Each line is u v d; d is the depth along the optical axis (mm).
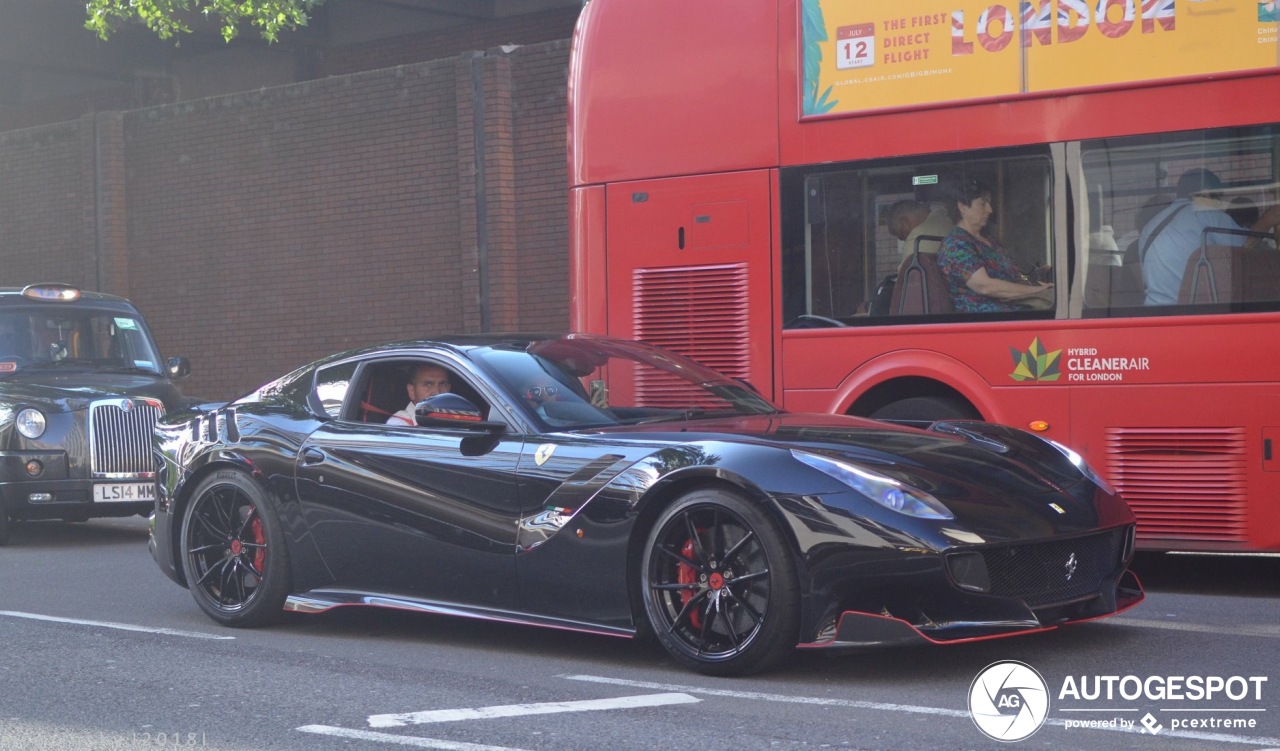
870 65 7910
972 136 7625
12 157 19578
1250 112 7023
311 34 23734
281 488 6438
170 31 20469
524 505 5656
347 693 5184
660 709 4793
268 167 17516
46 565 9164
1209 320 7059
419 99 16281
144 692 5262
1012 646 5770
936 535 4840
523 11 22250
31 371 10750
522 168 15695
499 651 5957
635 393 6324
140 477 10258
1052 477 5523
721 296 8266
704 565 5242
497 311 15672
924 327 7707
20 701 5141
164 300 18438
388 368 6434
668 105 8492
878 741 4328
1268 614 6578
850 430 5645
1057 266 7402
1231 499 7000
